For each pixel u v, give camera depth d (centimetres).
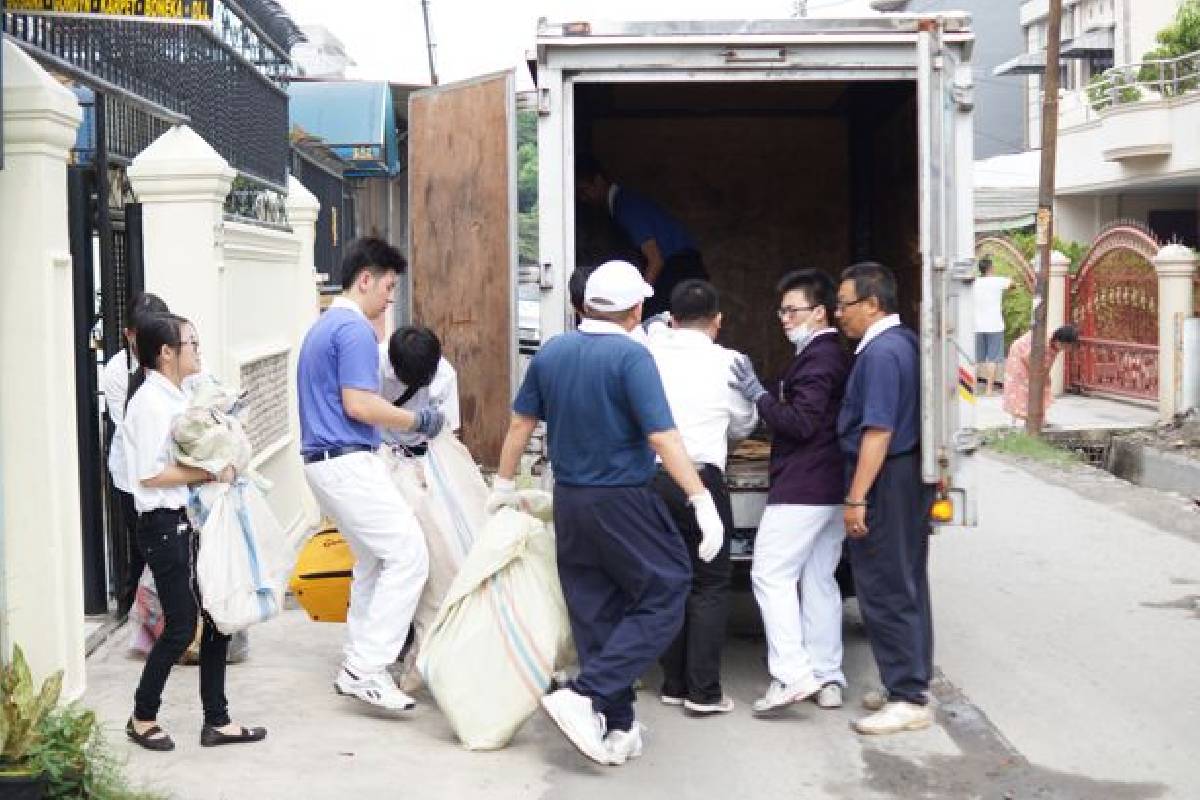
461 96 719
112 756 539
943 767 572
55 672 516
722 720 632
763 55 664
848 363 643
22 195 512
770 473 648
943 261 607
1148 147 2236
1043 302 1608
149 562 548
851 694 672
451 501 634
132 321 659
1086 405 1875
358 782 536
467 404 722
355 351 604
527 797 530
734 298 1016
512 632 575
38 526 519
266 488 568
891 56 666
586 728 548
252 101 982
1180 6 2388
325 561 665
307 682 671
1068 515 1170
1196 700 663
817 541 649
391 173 1716
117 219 789
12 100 504
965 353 650
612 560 559
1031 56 3181
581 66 664
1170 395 1661
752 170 1012
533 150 1372
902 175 862
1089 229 2736
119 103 809
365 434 618
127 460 546
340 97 1570
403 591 611
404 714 623
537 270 684
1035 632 792
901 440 604
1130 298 1859
